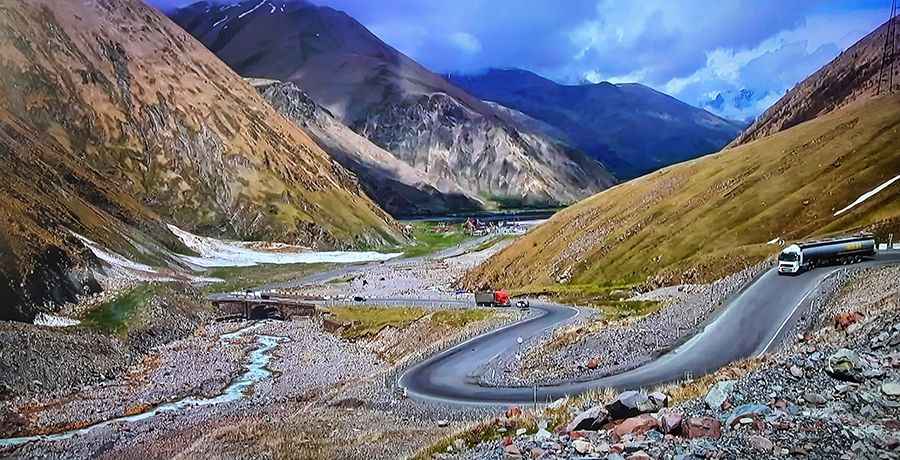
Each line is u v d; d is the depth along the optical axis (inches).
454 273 6323.8
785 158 3996.1
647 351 1706.4
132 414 2383.1
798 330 1620.3
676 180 4591.5
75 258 4458.7
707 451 574.6
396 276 6476.4
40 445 2022.6
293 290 5644.7
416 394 1823.3
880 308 1198.9
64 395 2664.9
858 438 587.5
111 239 5935.0
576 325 2472.9
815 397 692.1
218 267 7111.2
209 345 3730.3
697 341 1705.2
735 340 1670.8
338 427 1576.0
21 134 6614.2
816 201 3425.2
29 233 4264.3
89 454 1910.7
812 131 4215.1
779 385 741.9
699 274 3125.0
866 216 3110.2
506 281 4800.7
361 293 5226.4
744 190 3833.7
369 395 1899.6
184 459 1517.0
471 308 3533.5
